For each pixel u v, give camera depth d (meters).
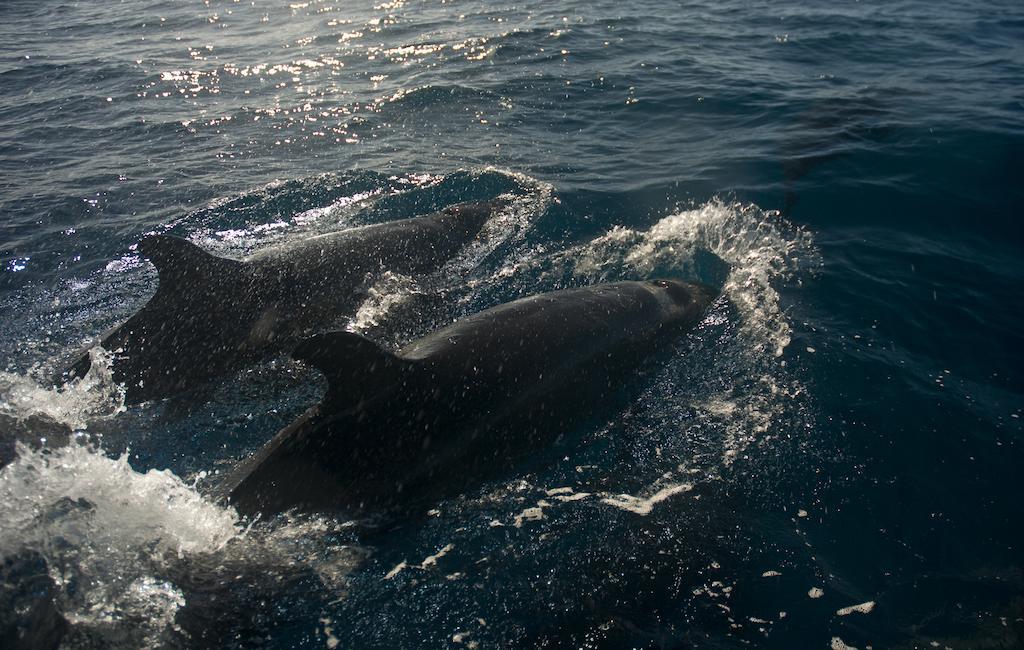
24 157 12.63
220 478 6.11
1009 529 5.54
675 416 6.64
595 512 5.71
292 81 16.08
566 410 6.41
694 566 5.27
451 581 5.17
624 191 10.53
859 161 10.95
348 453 5.55
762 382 6.95
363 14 22.11
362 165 11.70
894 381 6.88
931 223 9.44
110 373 7.13
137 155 12.55
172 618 4.70
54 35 21.25
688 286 8.24
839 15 20.16
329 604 4.98
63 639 4.44
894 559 5.34
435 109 13.94
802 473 6.03
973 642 4.75
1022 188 10.10
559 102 14.11
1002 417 6.49
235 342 7.49
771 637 4.82
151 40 20.31
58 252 9.66
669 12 20.69
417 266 8.93
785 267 8.63
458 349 6.20
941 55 16.56
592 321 7.02
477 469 5.89
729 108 13.55
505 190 10.77
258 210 10.52
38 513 5.18
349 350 5.48
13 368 7.50
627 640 4.79
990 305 7.88
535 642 4.79
